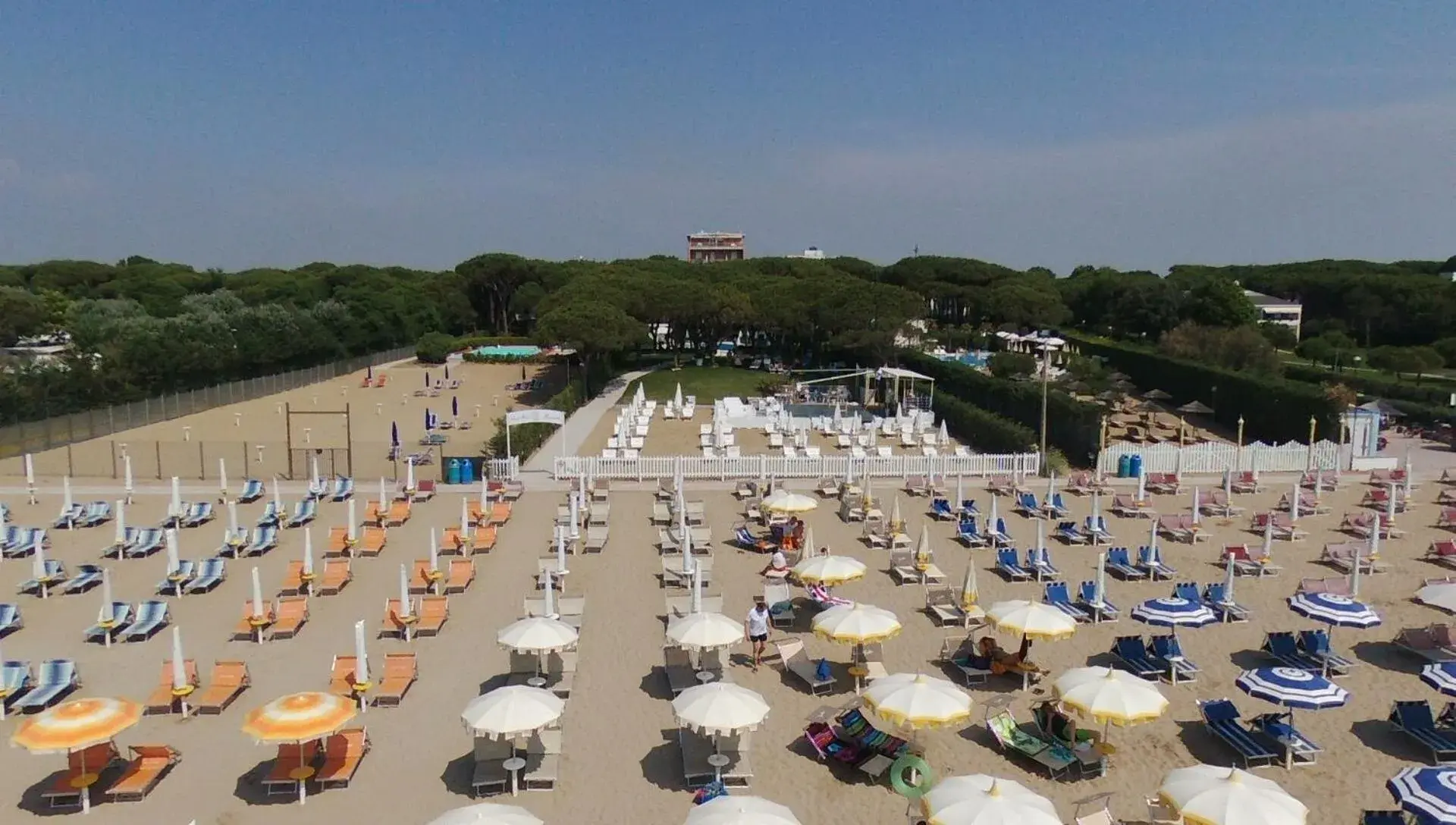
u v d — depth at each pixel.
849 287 77.62
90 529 31.00
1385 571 26.47
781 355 97.25
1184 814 11.98
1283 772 15.54
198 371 72.50
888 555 27.94
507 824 11.34
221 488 35.75
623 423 47.75
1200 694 18.58
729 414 56.09
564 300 83.06
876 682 15.78
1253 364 65.31
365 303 106.19
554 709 14.75
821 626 18.14
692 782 15.19
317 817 14.17
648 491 36.44
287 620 21.64
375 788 15.04
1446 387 58.19
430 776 15.41
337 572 24.89
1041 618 18.41
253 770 15.56
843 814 14.34
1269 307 106.25
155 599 24.02
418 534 30.20
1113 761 15.98
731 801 11.78
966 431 50.12
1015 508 33.72
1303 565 27.14
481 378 86.69
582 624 22.19
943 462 38.81
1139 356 70.19
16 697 17.86
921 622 22.39
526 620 18.27
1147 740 16.72
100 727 13.92
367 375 87.19
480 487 36.75
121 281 117.50
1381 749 16.30
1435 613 23.03
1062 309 102.69
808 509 27.47
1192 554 28.23
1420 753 16.16
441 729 17.02
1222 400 53.88
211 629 21.97
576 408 62.19
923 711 14.54
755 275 107.56
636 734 16.86
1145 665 19.27
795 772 15.59
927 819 12.03
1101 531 29.39
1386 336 93.31
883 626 17.91
